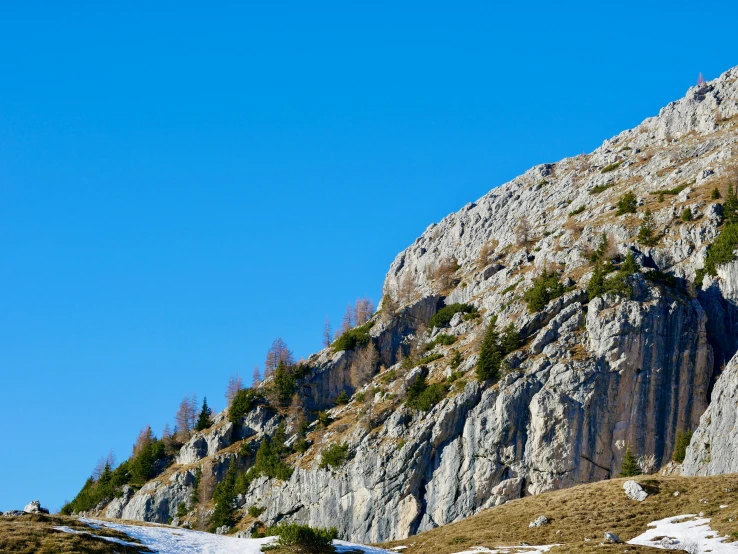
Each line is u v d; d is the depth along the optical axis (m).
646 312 192.38
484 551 120.31
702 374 190.25
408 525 191.38
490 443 189.38
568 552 110.81
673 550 108.56
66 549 96.06
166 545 107.69
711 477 139.88
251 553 108.88
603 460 184.25
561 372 190.25
